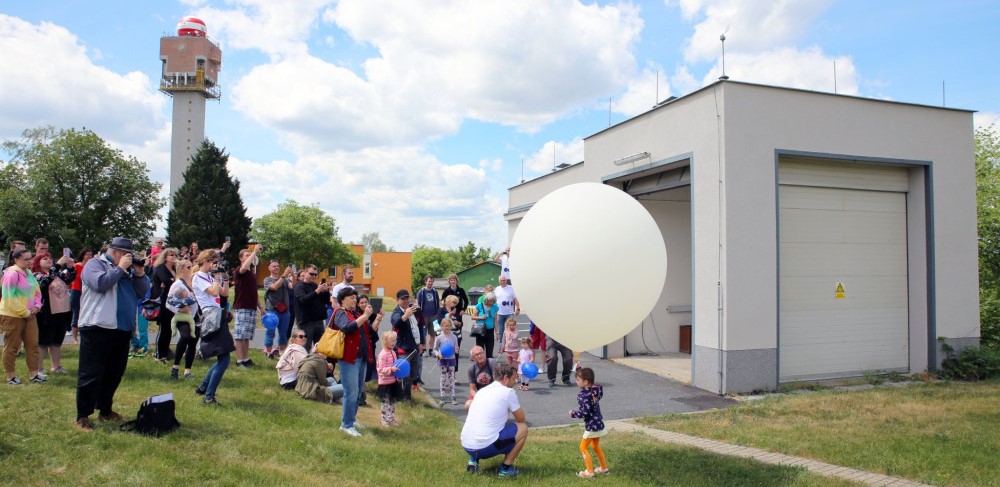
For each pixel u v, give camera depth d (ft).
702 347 34.76
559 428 26.02
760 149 34.58
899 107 38.68
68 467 13.79
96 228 149.18
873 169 39.34
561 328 18.24
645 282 17.94
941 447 21.76
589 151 47.73
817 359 37.19
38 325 23.22
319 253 181.37
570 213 17.97
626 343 45.78
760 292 34.04
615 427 26.37
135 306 18.04
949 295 39.60
